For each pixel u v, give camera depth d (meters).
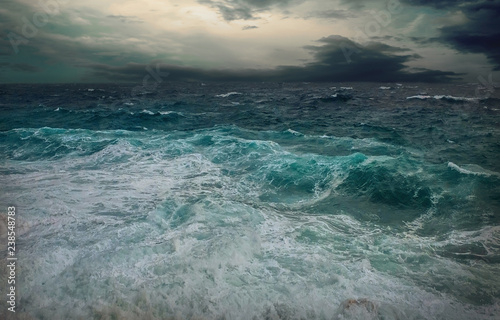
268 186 8.66
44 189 7.98
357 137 15.00
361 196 7.89
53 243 5.33
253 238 5.49
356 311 3.62
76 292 3.96
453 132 15.95
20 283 4.11
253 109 26.19
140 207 7.05
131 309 3.68
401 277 4.60
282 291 4.12
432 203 7.38
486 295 4.24
